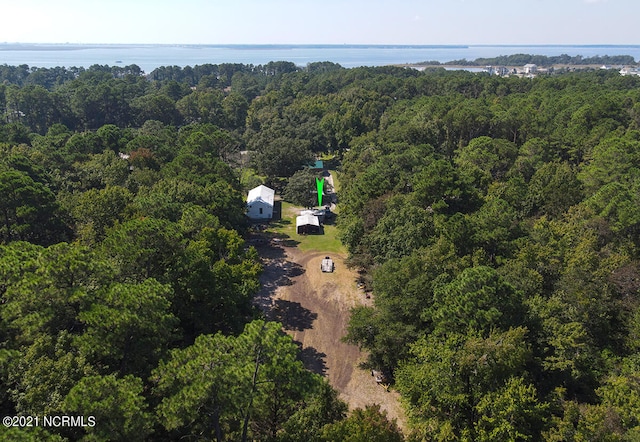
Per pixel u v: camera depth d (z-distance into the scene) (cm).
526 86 13412
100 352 2153
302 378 2286
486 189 5984
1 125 8975
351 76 18275
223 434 2411
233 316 3350
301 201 7275
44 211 4359
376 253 4450
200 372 1970
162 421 1988
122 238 2988
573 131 7831
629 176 5331
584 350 2814
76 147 7456
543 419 2370
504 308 2861
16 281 2328
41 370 1961
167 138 8775
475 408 2473
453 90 13788
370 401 3209
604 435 2167
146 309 2264
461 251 4147
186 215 4184
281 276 5066
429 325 3275
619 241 4300
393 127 9006
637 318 3056
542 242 4191
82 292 2256
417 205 5094
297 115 11744
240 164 9088
